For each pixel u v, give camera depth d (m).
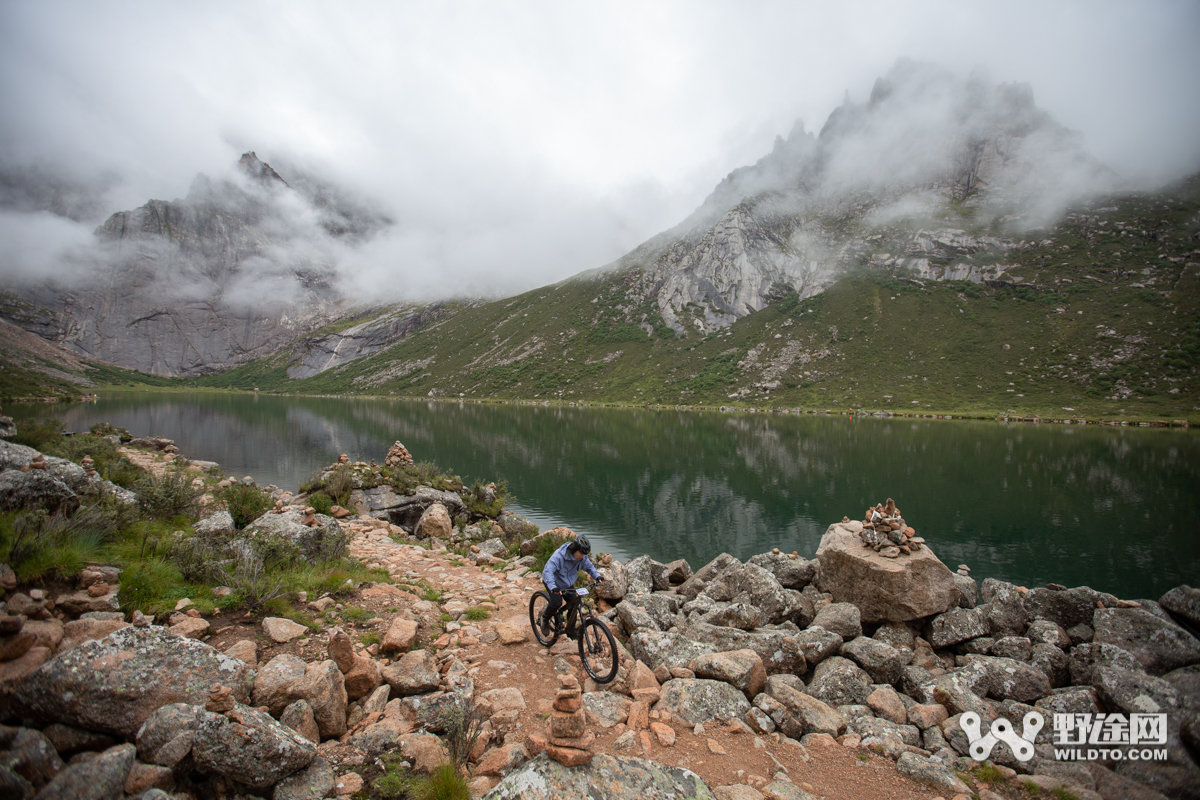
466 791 4.88
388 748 5.41
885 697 7.33
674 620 9.94
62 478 9.87
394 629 7.55
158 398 160.00
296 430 67.69
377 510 18.75
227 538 10.12
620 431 78.81
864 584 10.09
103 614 6.12
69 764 4.26
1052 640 8.95
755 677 7.37
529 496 32.66
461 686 6.74
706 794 4.98
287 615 7.67
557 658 7.96
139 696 4.70
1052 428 83.19
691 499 32.25
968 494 33.97
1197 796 5.18
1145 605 9.29
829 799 5.33
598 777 4.81
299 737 4.93
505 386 197.00
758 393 142.62
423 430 73.50
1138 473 41.62
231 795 4.42
